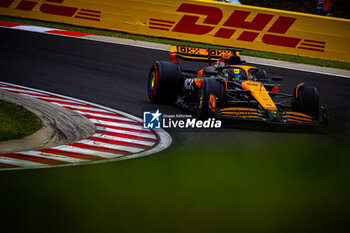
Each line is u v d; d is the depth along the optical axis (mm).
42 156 18984
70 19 63938
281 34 59000
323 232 11961
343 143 23672
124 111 29609
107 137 23344
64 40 54656
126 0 61969
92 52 49969
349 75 50406
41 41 52750
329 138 24703
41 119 25062
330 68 53531
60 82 36500
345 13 92250
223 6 59844
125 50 52812
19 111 25578
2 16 65125
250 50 59844
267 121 23766
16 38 52719
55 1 63875
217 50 32875
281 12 58625
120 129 25203
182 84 31172
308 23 58188
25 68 40125
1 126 22484
